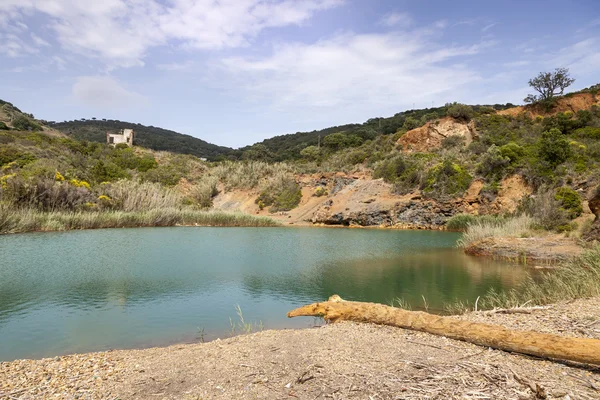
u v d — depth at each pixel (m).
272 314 6.33
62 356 4.22
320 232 21.69
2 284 8.04
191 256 11.98
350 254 13.30
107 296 7.27
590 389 2.82
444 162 27.62
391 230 23.67
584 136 34.19
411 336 4.51
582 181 20.25
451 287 8.33
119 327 5.57
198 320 5.93
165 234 18.02
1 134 39.28
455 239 18.41
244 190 36.28
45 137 42.66
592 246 10.78
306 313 6.00
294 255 12.81
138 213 23.08
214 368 3.61
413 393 2.78
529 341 3.69
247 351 4.09
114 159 41.59
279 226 25.75
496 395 2.72
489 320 5.11
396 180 29.36
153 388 3.19
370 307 5.46
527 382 2.92
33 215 17.94
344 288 8.23
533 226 15.50
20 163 30.84
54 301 6.88
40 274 8.95
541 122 39.84
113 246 13.55
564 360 3.51
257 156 68.00
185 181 38.62
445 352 3.83
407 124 47.94
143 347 4.82
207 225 24.36
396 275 9.66
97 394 3.09
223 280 8.81
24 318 5.94
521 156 26.45
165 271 9.58
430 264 11.34
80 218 19.41
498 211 23.78
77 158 36.47
